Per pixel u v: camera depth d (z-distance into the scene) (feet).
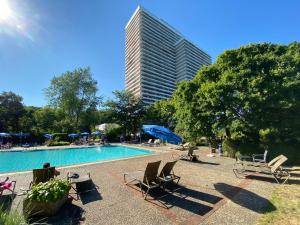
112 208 16.87
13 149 81.15
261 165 30.58
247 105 44.70
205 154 59.06
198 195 20.30
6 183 18.26
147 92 387.55
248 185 24.03
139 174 23.12
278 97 43.62
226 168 35.32
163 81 424.46
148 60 397.60
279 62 47.52
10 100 146.61
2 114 139.23
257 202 18.34
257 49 53.52
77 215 15.46
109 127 144.87
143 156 52.39
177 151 67.56
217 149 64.08
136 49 405.18
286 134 46.29
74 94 149.28
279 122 45.32
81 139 120.78
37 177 19.29
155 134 43.37
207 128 57.67
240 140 52.80
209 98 52.08
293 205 17.38
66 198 17.38
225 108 53.47
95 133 135.74
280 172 27.53
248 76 47.91
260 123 45.68
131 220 14.61
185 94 61.72
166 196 19.99
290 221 14.26
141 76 380.78
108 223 14.12
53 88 147.43
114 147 97.91
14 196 18.83
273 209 16.57
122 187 22.89
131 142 126.82
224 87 49.44
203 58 495.41
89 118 156.97
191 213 15.92
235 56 55.21
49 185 16.07
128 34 451.12
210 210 16.51
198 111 57.82
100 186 23.26
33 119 153.58
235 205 17.61
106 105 145.59
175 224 14.01
